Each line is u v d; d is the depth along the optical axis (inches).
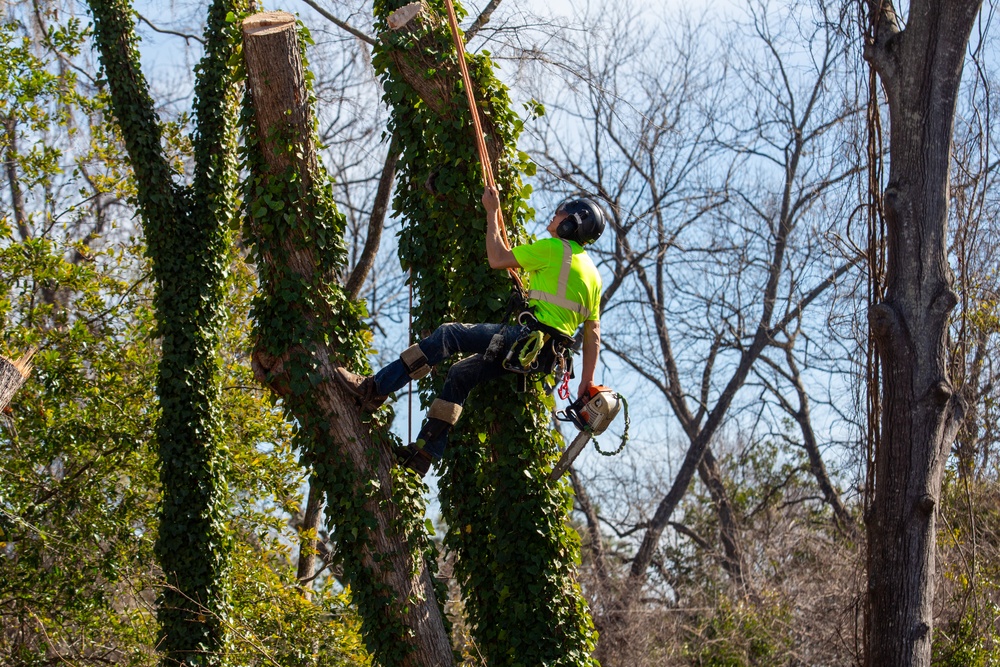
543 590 280.4
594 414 242.4
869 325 331.9
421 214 285.3
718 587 805.2
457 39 248.7
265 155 252.7
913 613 313.3
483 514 289.9
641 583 809.5
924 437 319.6
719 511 962.1
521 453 274.4
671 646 731.4
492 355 233.3
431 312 289.0
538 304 235.1
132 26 544.4
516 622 281.6
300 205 251.8
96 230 709.3
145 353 561.9
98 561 509.0
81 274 547.8
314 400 248.2
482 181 272.5
